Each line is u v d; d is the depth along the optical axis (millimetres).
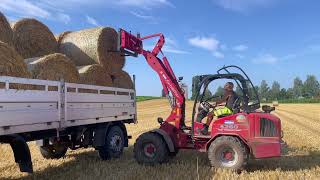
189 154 10383
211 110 9430
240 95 8930
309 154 10688
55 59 7988
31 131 6848
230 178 7500
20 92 6445
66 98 7871
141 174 7797
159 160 8945
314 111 41531
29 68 7477
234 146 8242
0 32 7527
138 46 10148
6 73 6410
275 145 8336
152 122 22500
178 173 7840
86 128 9391
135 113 11875
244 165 8203
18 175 7879
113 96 10258
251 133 8398
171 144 8938
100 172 8125
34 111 6832
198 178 7199
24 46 8695
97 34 9828
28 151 6617
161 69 9695
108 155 9883
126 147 11992
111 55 10320
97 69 9648
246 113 8609
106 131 9820
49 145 9594
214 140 8539
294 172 8055
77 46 9922
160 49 9938
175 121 9414
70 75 8422
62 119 7734
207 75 9250
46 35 9305
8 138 6457
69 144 9469
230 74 9008
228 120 8586
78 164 9125
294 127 19984
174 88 9547
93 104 9125
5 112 6105
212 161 8430
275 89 116625
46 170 8453
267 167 8781
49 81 7266
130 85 11531
